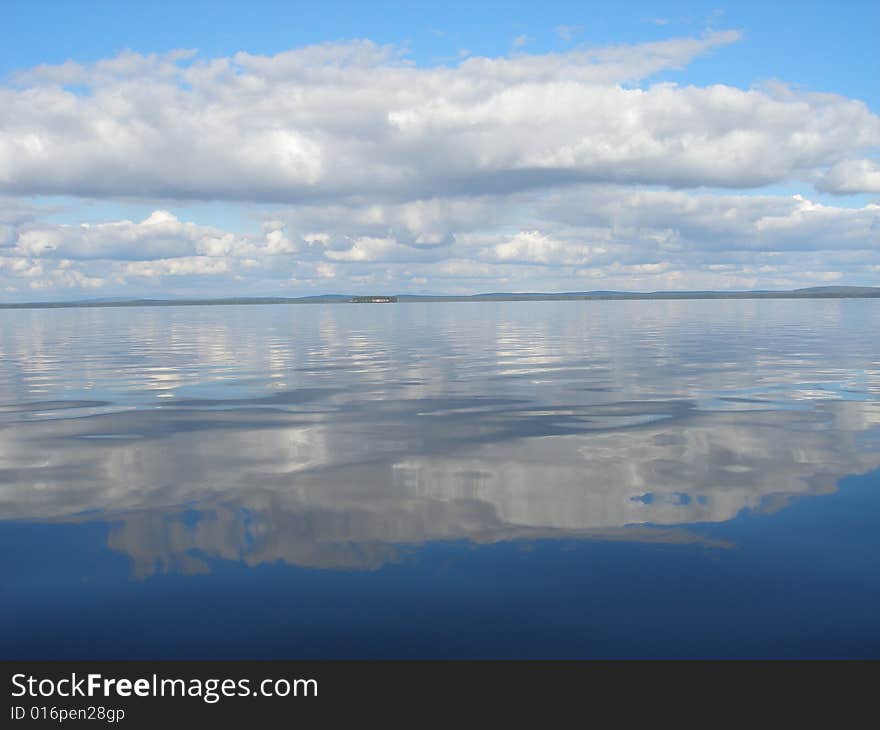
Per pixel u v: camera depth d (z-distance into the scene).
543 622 4.34
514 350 25.00
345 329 44.53
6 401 13.38
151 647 4.14
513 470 7.78
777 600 4.57
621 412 11.48
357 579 4.94
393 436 9.72
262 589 4.80
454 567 5.13
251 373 18.08
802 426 10.12
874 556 5.25
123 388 15.21
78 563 5.25
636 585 4.81
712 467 7.82
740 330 37.41
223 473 7.76
